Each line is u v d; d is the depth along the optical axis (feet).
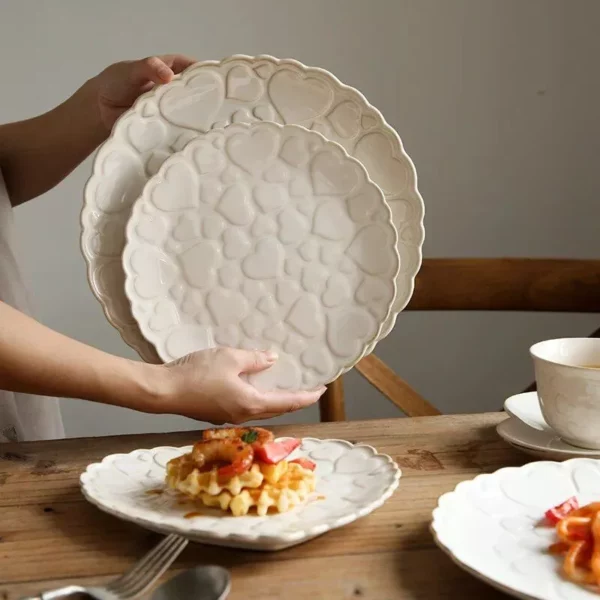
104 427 6.43
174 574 1.92
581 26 6.20
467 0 6.07
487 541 1.95
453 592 1.83
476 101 6.22
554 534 2.00
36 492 2.47
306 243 3.00
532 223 6.45
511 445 2.78
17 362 2.58
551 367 2.57
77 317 6.18
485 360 6.66
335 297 3.01
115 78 3.61
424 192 6.31
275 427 3.07
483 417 3.18
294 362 3.05
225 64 2.94
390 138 2.97
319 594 1.82
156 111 2.98
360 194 2.93
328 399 4.22
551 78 6.24
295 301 3.03
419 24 6.07
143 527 2.16
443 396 6.67
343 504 2.23
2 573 1.94
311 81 2.97
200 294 3.04
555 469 2.35
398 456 2.74
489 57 6.17
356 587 1.85
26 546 2.09
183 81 2.95
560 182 6.41
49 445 2.93
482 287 4.66
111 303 3.05
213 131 2.93
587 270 4.62
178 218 2.99
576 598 1.69
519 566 1.84
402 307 3.07
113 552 2.05
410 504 2.32
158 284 3.01
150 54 5.93
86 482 2.35
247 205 3.00
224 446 2.28
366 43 6.05
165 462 2.62
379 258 2.95
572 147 6.36
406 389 4.45
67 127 3.96
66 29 5.83
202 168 2.97
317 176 2.96
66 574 1.94
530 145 6.33
